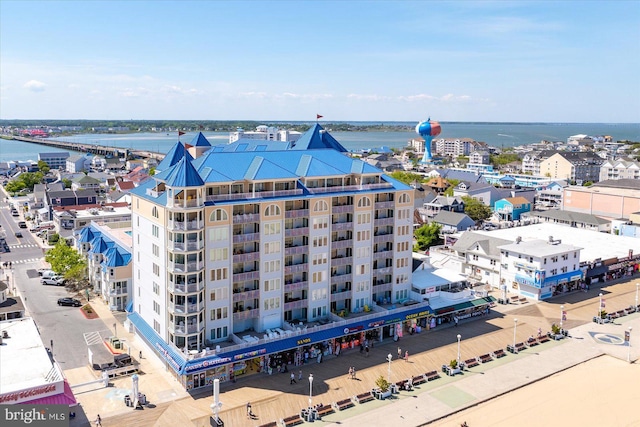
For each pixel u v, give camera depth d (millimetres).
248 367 93312
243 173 96375
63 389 69688
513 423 78000
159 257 92625
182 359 84375
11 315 103000
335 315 104000
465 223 195375
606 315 119125
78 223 174125
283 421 75750
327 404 81625
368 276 110062
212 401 81938
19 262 160875
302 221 101375
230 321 93938
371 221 108938
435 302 114688
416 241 175875
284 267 98875
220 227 90938
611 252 151750
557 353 102438
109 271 118875
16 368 72312
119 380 87938
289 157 107562
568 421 78688
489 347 104375
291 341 93438
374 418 78438
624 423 78188
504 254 138500
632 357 100812
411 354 100812
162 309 93062
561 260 134125
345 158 112875
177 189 86375
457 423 77688
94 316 116688
